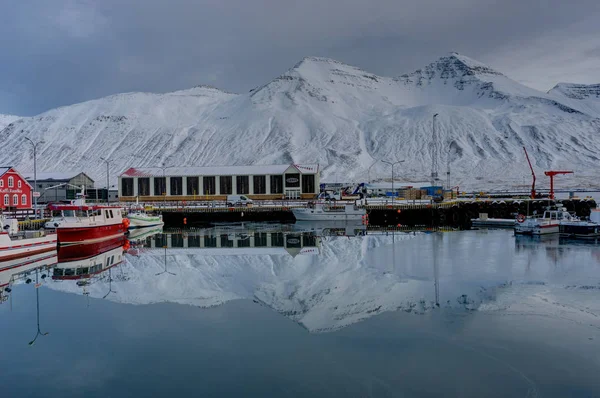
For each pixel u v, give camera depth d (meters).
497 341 16.61
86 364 15.77
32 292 26.55
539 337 16.94
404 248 42.12
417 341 16.77
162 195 107.56
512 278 27.36
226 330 18.72
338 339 17.22
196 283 28.42
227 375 14.48
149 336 18.36
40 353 16.89
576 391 12.96
